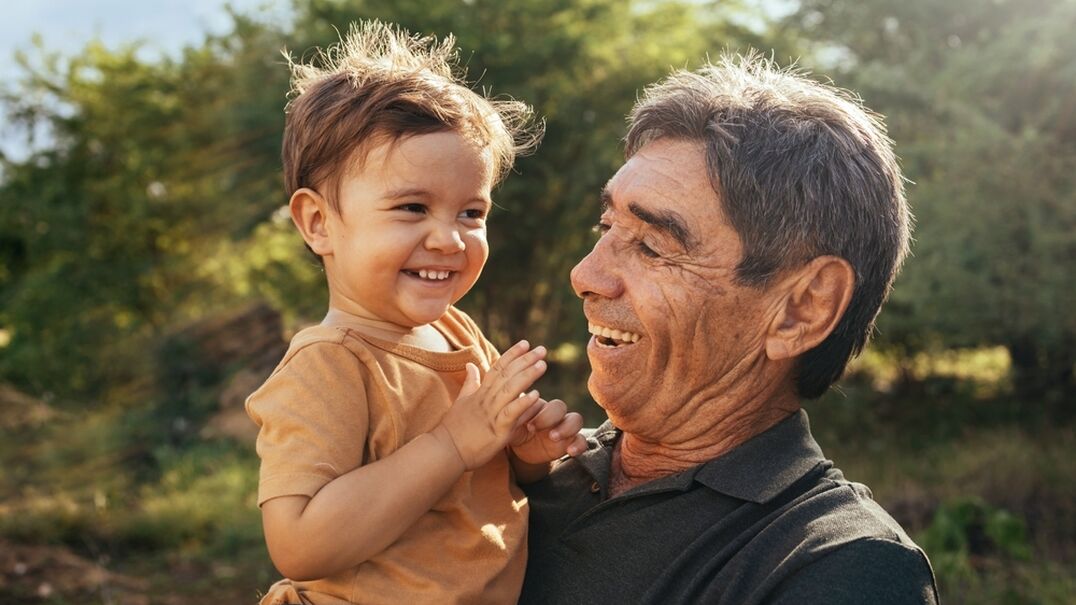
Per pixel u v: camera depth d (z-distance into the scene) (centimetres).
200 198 1627
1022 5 1067
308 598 149
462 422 148
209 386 1359
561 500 179
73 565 738
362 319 158
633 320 168
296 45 1186
